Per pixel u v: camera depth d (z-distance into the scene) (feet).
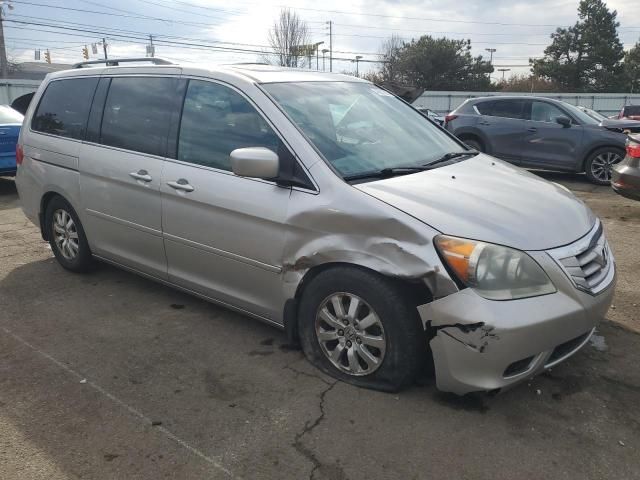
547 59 203.51
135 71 14.08
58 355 11.85
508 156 35.55
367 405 9.86
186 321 13.41
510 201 10.38
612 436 9.11
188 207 12.18
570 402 10.02
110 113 14.33
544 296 9.12
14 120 29.89
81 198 14.94
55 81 16.48
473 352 8.91
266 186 10.96
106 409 9.92
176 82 13.04
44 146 16.05
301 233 10.42
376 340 9.91
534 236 9.46
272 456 8.67
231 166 11.39
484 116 36.47
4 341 12.49
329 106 12.26
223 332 12.82
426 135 13.55
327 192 10.21
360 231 9.71
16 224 22.82
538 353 9.15
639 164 20.49
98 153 14.29
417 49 194.59
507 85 212.43
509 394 10.23
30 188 16.78
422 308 9.25
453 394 10.13
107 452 8.80
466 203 9.94
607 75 194.59
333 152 10.92
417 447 8.82
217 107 12.16
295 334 11.37
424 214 9.44
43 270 16.99
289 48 135.54
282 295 11.04
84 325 13.25
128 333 12.82
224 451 8.80
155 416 9.70
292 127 10.98
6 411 9.88
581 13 198.29
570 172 34.04
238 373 11.05
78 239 15.78
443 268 8.98
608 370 11.10
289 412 9.73
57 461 8.61
